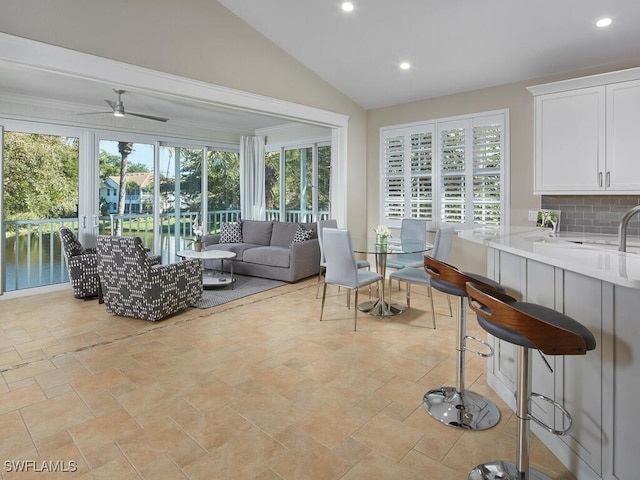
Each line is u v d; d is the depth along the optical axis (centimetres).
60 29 292
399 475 181
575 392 180
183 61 364
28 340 344
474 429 215
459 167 500
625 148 352
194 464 188
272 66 442
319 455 194
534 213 444
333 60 461
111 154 603
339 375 279
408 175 548
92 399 246
